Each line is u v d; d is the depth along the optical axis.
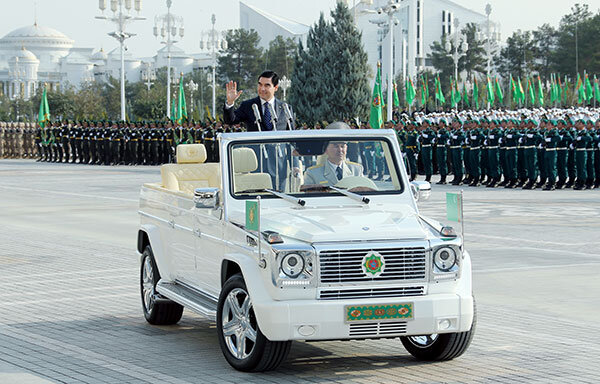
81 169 56.03
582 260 17.64
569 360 10.00
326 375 9.44
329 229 9.23
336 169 10.71
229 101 12.18
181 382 9.16
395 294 9.15
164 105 113.69
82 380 9.28
